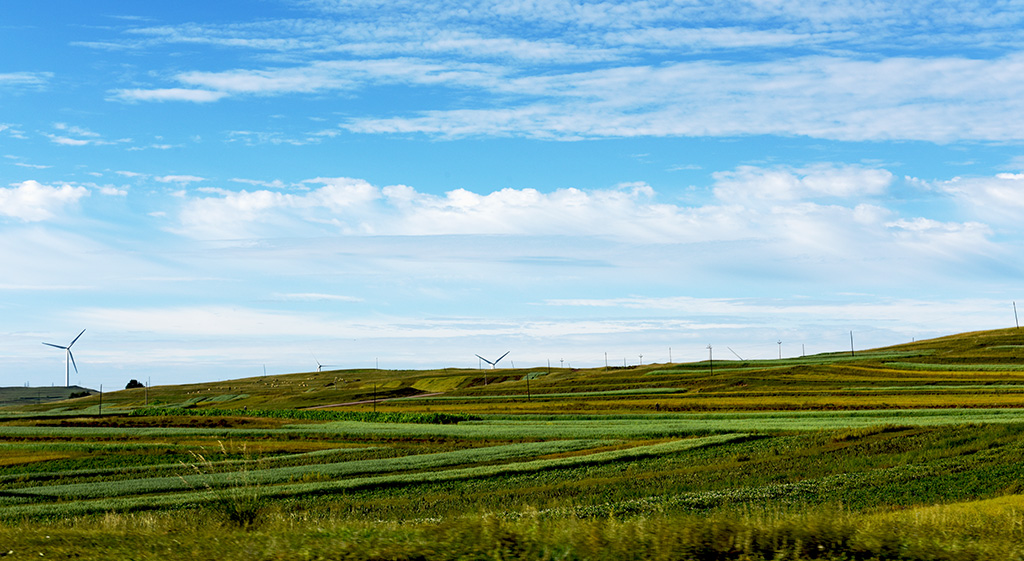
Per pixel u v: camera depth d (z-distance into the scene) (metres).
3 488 57.00
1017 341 197.88
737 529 16.34
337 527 18.88
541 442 75.50
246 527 22.22
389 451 75.81
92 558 16.41
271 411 129.50
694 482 45.72
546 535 15.95
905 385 134.88
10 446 86.69
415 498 44.78
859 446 58.16
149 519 25.44
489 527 16.67
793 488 39.41
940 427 64.38
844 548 15.79
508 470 54.94
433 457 66.62
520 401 146.00
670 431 78.38
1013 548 15.88
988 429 60.94
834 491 38.19
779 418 89.69
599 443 73.44
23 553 17.20
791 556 15.24
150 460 73.94
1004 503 29.75
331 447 82.12
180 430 100.50
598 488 44.91
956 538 16.80
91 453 80.56
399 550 15.34
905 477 41.47
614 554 14.78
